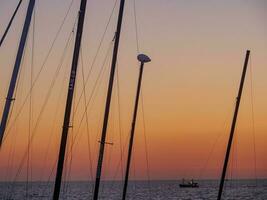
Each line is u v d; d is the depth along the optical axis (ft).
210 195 612.29
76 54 98.68
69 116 96.89
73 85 97.50
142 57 152.05
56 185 94.94
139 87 155.84
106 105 128.47
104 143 126.52
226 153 163.02
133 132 156.25
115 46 131.64
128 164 156.97
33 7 101.55
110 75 130.21
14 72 98.84
